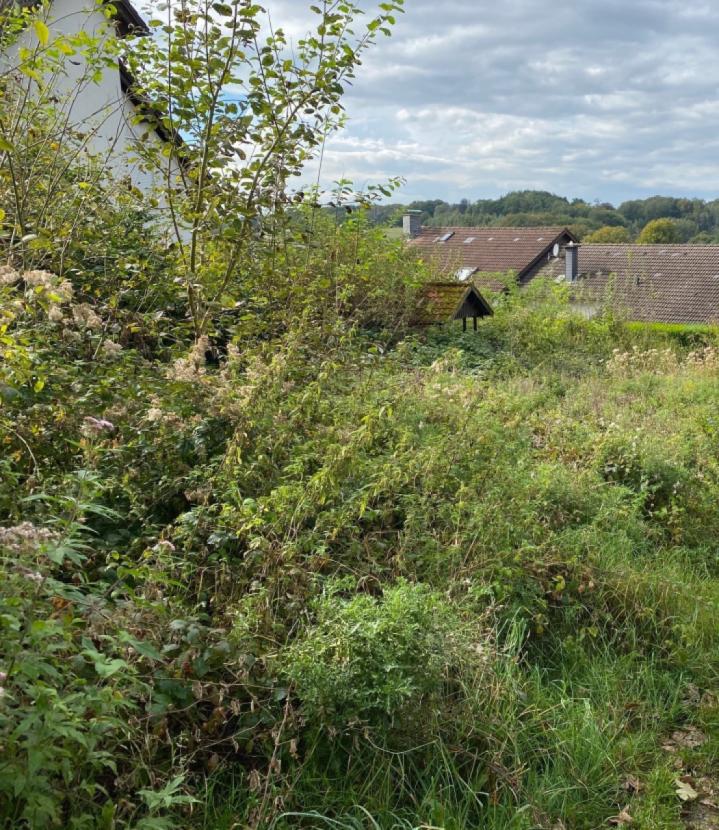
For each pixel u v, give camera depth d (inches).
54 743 104.2
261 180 272.4
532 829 133.4
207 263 281.9
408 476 210.2
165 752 125.5
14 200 268.5
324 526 182.7
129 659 124.8
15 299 185.0
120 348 208.7
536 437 324.5
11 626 97.0
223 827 119.7
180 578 158.7
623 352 644.1
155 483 184.4
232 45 257.0
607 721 165.2
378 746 135.4
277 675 139.6
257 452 192.5
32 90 321.1
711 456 325.7
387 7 257.9
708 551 256.4
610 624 201.9
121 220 330.6
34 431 173.9
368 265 415.5
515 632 179.8
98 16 511.5
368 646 137.6
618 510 249.6
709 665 191.0
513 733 149.4
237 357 233.6
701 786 153.6
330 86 263.3
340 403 238.4
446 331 563.8
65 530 118.7
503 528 205.8
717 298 1349.7
